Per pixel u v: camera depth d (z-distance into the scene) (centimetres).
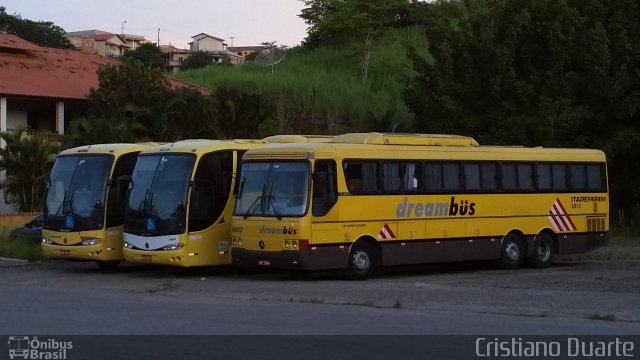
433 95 3353
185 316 1377
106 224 2333
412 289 1839
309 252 1952
